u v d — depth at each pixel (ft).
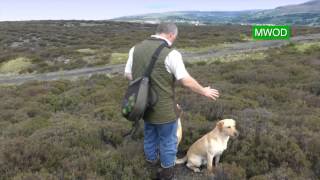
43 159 22.58
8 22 353.72
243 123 28.30
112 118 34.17
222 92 47.75
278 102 43.73
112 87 56.34
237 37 185.37
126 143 25.34
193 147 21.63
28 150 22.61
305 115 34.50
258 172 21.68
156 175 20.79
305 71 65.87
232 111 33.91
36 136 26.81
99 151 23.57
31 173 19.88
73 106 44.93
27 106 44.52
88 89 56.34
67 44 181.88
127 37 196.65
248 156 22.70
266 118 31.12
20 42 190.19
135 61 18.02
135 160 21.76
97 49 154.92
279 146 23.35
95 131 27.17
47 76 116.47
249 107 37.45
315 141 24.30
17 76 123.24
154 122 18.21
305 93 47.57
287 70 66.59
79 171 20.59
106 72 112.57
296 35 192.75
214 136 20.68
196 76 68.74
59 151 23.17
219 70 75.41
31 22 350.23
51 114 40.81
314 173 21.80
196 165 21.54
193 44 157.38
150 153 20.75
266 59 93.71
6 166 21.38
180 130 22.61
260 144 23.97
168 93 17.89
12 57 141.90
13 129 32.04
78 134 26.48
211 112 34.14
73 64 128.57
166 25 18.06
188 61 116.78
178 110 18.83
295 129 27.48
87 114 37.22
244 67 75.66
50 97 48.42
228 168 20.53
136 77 17.95
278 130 26.35
